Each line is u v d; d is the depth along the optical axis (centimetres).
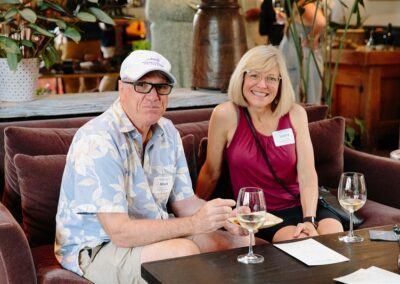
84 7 320
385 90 622
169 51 443
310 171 288
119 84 232
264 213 199
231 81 288
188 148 285
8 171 260
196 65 370
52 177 250
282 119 290
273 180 287
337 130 330
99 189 216
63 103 319
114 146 222
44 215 250
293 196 289
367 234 228
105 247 226
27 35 312
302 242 217
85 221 226
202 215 217
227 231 250
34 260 235
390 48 641
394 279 183
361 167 333
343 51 620
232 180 291
